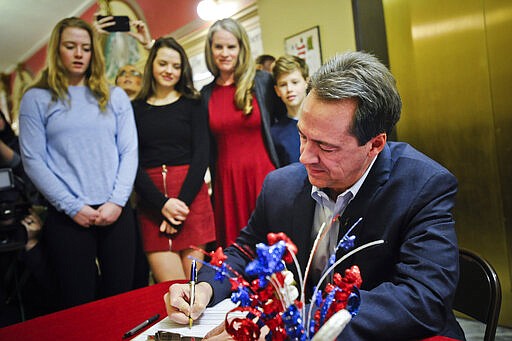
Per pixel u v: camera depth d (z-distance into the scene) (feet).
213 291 3.20
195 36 12.86
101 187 6.23
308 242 3.48
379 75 2.65
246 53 7.03
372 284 3.11
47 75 6.29
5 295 6.57
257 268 1.66
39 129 6.11
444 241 2.76
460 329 3.03
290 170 3.88
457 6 7.41
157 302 3.42
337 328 1.59
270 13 10.32
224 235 7.31
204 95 7.29
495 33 7.02
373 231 3.09
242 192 7.08
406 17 8.19
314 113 2.65
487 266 3.15
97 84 6.39
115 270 6.27
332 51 8.95
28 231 6.65
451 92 7.77
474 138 7.59
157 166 6.92
